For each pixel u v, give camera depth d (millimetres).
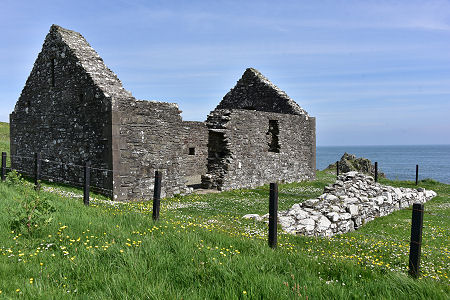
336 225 11750
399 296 4691
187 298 4305
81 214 9070
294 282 4910
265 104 28859
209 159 21969
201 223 10055
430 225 13094
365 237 11148
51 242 6605
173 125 17812
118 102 15523
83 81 16594
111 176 15344
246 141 22688
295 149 27062
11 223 7434
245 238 7781
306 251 7555
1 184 12883
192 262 5527
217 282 4758
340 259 6625
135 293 4422
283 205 16781
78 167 16938
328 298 4422
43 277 4988
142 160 16438
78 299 4363
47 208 7691
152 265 5383
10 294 4391
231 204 16453
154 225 8039
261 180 23781
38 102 19453
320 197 12867
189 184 24594
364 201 14031
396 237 11414
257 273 5082
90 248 6043
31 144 20000
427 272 6477
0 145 28875
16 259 5738
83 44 18266
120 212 9984
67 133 17578
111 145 15289
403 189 18594
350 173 15711
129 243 6246
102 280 4836
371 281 5258
